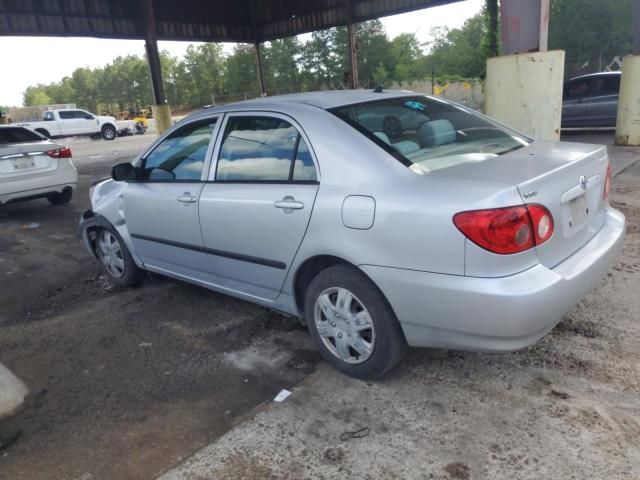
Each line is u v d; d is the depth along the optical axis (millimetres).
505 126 3748
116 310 4660
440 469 2459
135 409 3160
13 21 16625
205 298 4742
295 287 3406
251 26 23719
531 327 2539
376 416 2875
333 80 54906
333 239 2986
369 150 2961
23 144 8797
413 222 2652
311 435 2770
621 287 4133
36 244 7137
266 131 3486
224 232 3688
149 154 4496
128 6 19250
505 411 2812
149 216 4359
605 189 3301
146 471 2619
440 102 3799
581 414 2732
